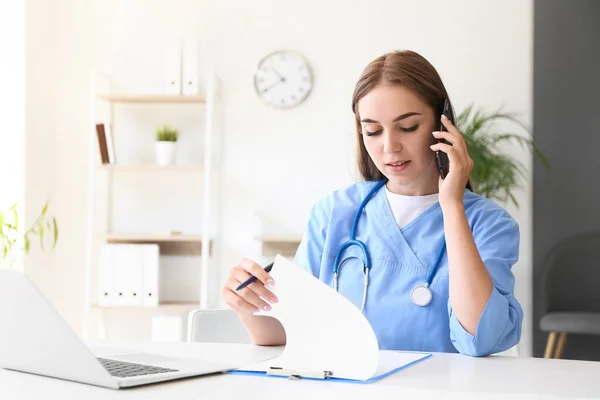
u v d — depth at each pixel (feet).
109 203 12.64
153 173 12.60
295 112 12.34
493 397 2.92
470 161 4.30
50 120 12.51
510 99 12.03
